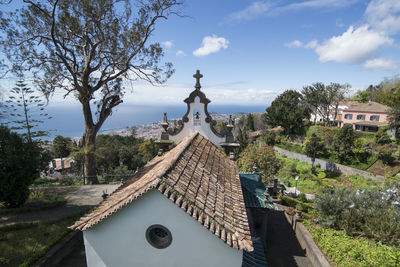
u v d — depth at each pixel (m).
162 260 7.21
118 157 49.47
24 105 18.14
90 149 25.92
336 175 39.81
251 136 59.97
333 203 15.31
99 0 21.19
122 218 7.14
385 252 10.85
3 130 15.23
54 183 26.94
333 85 61.94
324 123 68.31
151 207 6.92
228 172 11.10
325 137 51.03
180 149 10.09
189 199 6.70
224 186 9.23
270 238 16.66
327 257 12.77
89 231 7.41
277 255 14.62
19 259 11.02
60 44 21.53
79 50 25.22
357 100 77.62
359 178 36.53
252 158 26.30
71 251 12.72
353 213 14.32
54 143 50.47
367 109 55.91
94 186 24.58
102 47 24.20
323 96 61.84
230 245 6.23
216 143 13.80
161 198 6.82
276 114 61.41
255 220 15.43
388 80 67.19
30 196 19.67
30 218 15.96
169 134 14.05
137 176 11.31
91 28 22.56
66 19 21.39
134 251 7.33
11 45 20.91
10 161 15.18
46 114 19.28
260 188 15.19
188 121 13.91
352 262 11.10
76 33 23.23
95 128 27.00
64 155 51.19
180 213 6.79
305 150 46.41
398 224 12.52
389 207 14.13
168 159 9.91
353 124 57.16
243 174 16.81
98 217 7.20
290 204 22.12
